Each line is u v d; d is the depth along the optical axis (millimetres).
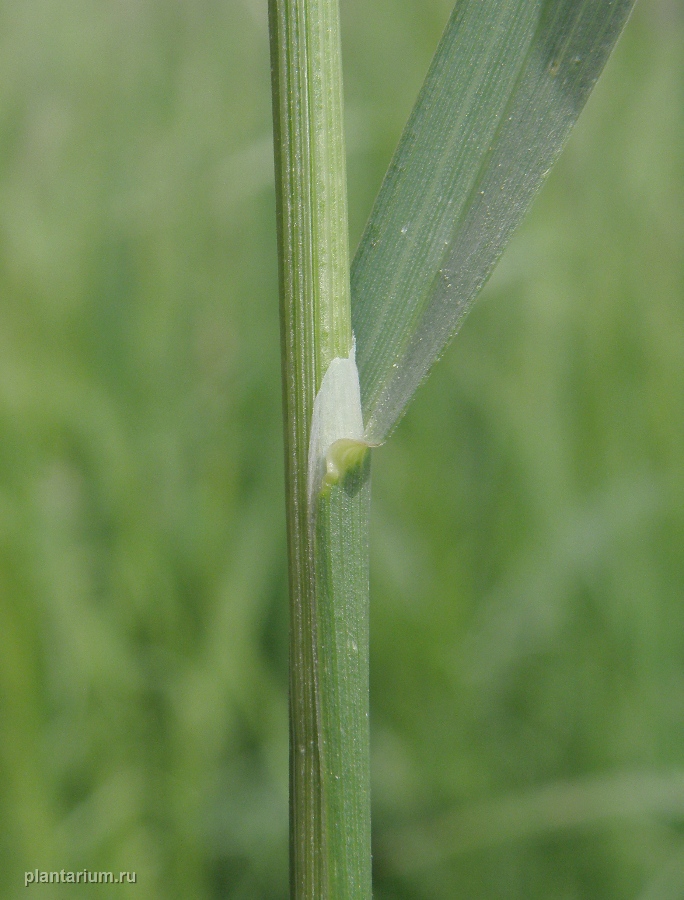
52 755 140
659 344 181
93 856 134
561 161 195
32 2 199
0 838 130
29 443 158
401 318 67
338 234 65
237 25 220
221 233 197
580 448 178
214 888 145
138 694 147
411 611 164
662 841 146
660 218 192
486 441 182
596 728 155
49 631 147
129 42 215
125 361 183
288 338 66
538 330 183
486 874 147
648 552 165
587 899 144
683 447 172
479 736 159
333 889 66
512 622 165
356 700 66
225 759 154
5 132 190
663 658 160
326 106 65
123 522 160
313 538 66
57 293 181
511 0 67
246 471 184
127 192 198
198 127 207
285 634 171
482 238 67
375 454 181
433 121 67
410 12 208
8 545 144
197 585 158
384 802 155
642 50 203
